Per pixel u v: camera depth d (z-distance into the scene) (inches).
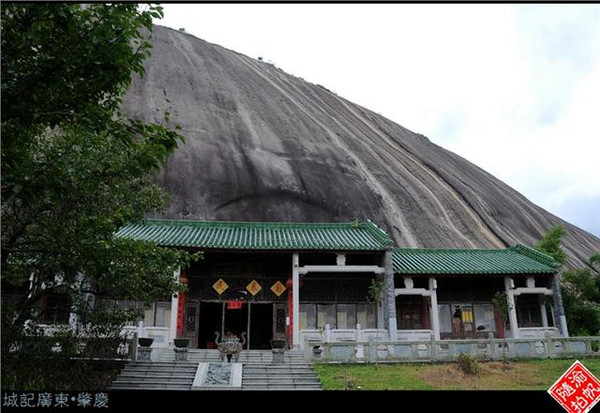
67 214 500.4
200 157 1844.2
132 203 630.5
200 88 2274.9
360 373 733.3
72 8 341.1
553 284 1083.9
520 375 739.4
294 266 968.3
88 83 360.8
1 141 352.8
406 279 1031.0
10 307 522.6
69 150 451.8
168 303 969.5
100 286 607.2
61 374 579.8
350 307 1025.5
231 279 1012.5
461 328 1071.6
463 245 1932.8
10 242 489.1
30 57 339.6
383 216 1887.3
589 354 853.2
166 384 657.0
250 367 741.3
